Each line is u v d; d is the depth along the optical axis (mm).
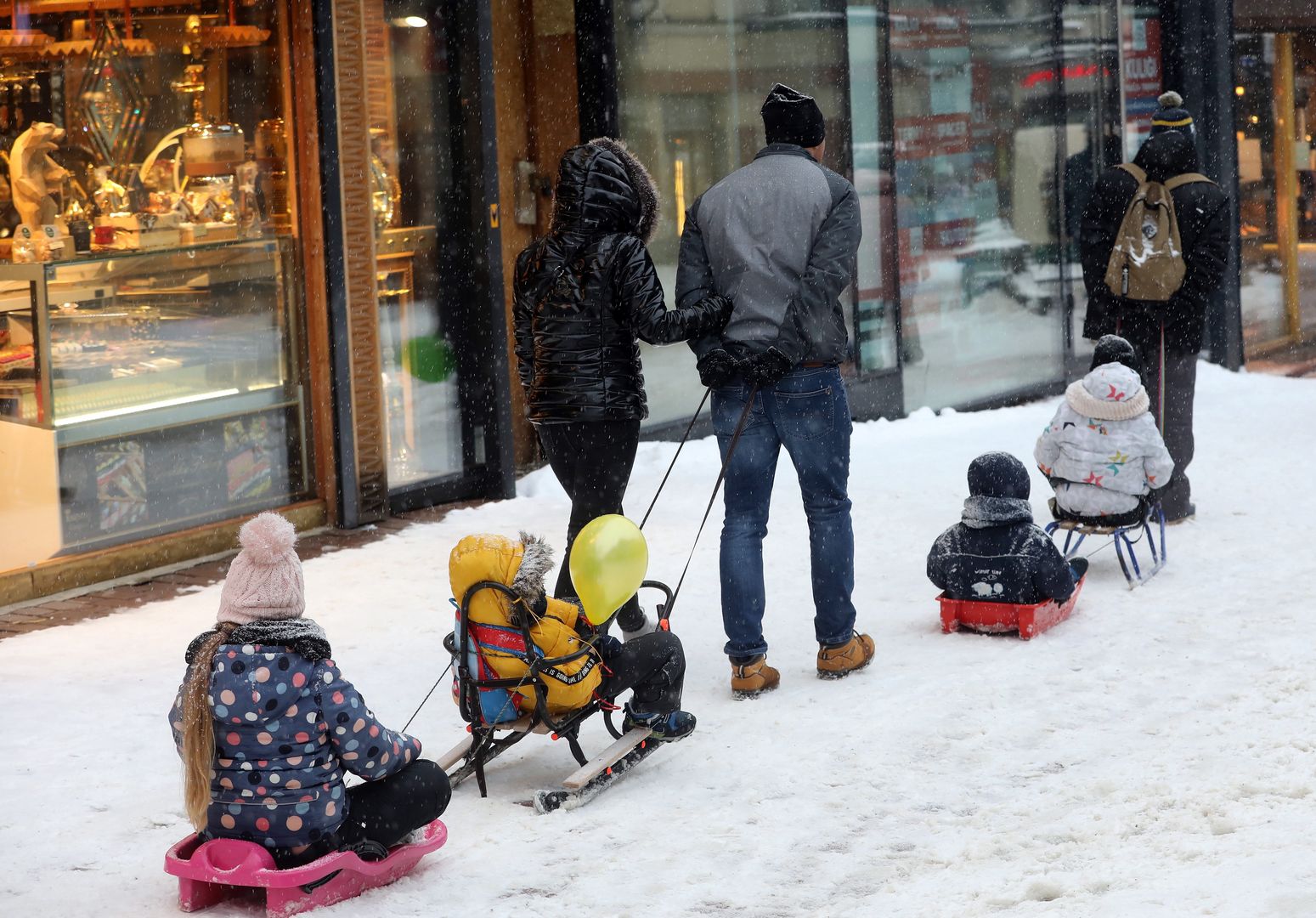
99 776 8977
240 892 7359
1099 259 14773
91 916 7141
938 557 11438
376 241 16078
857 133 20641
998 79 22516
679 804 8359
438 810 7469
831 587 10344
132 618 12656
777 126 10312
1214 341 24719
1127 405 12391
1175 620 11461
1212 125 24219
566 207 10258
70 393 13609
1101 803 8016
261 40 15031
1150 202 14422
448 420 17031
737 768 8867
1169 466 12359
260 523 6906
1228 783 8125
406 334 16562
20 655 11555
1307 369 24969
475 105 16609
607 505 10578
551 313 10297
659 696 8758
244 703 6738
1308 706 9344
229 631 6832
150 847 7973
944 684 10203
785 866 7496
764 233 9953
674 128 19016
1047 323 23672
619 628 11008
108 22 14016
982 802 8219
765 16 19719
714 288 10273
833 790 8484
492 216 16766
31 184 13445
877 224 21031
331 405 15578
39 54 13555
